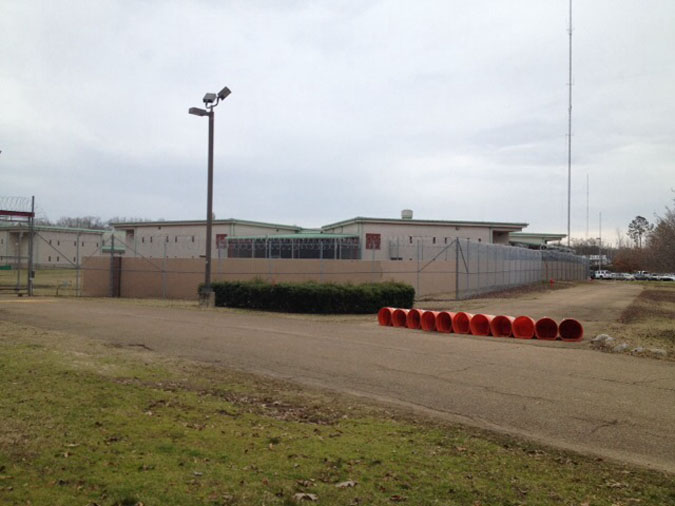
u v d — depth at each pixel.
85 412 6.78
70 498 4.34
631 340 14.41
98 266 31.00
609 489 5.05
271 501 4.47
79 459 5.20
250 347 12.77
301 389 8.89
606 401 8.37
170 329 15.33
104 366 9.89
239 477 4.95
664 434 6.83
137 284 30.78
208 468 5.13
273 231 51.41
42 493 4.40
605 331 16.39
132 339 13.48
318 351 12.43
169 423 6.54
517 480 5.19
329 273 27.83
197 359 11.24
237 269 28.70
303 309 21.33
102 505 4.26
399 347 13.12
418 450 5.97
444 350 12.79
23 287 33.16
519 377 9.99
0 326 15.05
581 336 14.64
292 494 4.63
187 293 29.33
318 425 6.88
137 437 5.95
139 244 43.59
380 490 4.83
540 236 72.19
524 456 5.93
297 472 5.16
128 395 7.77
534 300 30.27
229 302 22.95
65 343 12.33
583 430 6.97
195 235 47.97
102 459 5.23
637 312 23.92
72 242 53.56
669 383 9.58
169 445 5.73
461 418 7.45
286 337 14.36
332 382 9.50
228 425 6.62
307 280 26.77
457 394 8.75
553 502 4.72
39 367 9.41
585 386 9.33
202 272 29.00
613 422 7.31
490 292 36.12
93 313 19.03
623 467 5.68
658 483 5.24
